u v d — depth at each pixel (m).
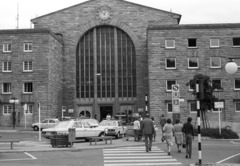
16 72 59.75
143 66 66.50
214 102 40.41
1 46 60.31
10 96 59.47
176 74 58.50
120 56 67.75
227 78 57.91
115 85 67.25
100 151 24.25
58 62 64.94
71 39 67.62
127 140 33.28
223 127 43.62
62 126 31.77
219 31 58.72
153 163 18.14
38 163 18.38
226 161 19.16
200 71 58.31
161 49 58.97
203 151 24.31
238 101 57.53
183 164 17.78
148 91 62.12
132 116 60.81
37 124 50.06
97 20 67.56
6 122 59.25
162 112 58.19
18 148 25.97
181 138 22.84
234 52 58.25
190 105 57.69
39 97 58.94
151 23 66.88
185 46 58.78
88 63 68.00
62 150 24.72
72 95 67.00
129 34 67.06
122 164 17.81
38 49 59.56
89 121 42.81
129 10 67.38
